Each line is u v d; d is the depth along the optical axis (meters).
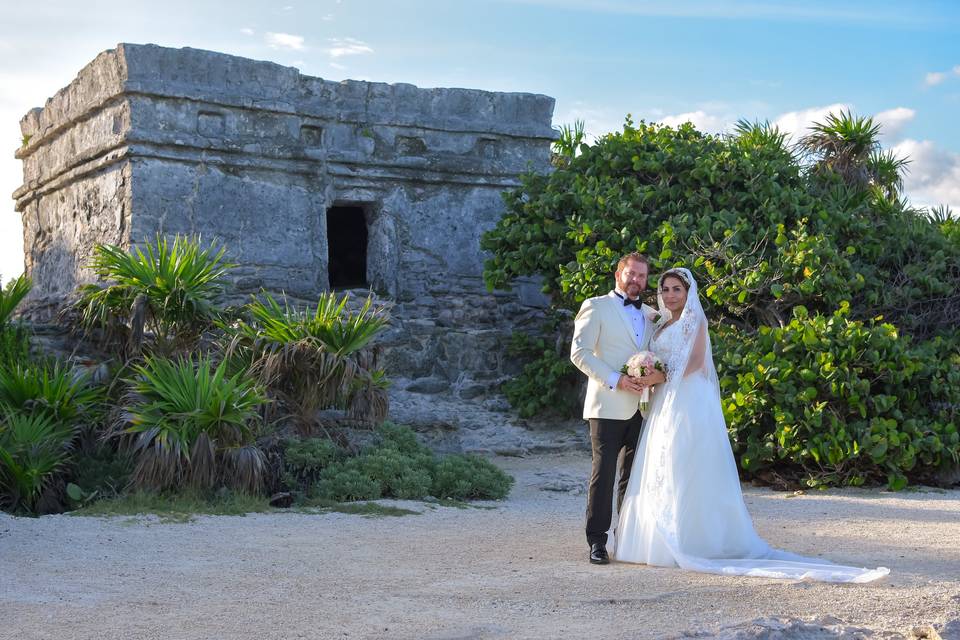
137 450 8.06
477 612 4.53
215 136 12.50
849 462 9.73
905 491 9.48
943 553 6.17
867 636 4.09
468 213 14.24
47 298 13.04
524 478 10.08
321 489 8.36
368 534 6.82
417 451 9.46
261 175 12.81
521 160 14.61
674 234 11.30
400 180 13.81
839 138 14.91
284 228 12.90
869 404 10.01
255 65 12.86
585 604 4.70
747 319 11.51
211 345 10.06
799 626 4.16
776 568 5.44
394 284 13.64
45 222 14.67
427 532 6.97
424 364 13.15
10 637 4.00
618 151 12.73
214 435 8.15
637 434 6.11
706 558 5.74
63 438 8.49
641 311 6.25
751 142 13.66
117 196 12.23
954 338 11.15
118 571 5.35
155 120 12.14
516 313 14.22
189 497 7.83
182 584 5.06
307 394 9.14
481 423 12.27
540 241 12.69
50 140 14.37
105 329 10.18
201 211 12.33
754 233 11.94
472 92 14.34
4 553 5.76
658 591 4.97
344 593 4.91
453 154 14.18
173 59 12.28
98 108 12.72
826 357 9.72
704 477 5.82
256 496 8.11
